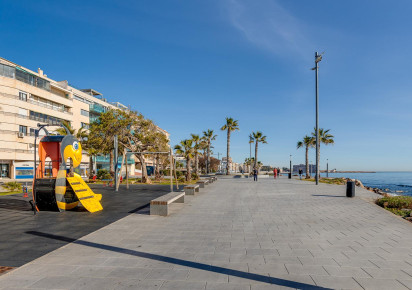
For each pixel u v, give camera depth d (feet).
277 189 66.90
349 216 30.58
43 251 18.39
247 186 77.51
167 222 27.71
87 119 177.17
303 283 13.00
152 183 100.78
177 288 12.46
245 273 14.24
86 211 35.19
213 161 293.02
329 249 18.44
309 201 43.55
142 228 25.03
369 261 16.06
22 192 64.03
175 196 35.63
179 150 107.96
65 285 12.86
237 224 26.63
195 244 19.75
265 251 18.03
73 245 19.67
